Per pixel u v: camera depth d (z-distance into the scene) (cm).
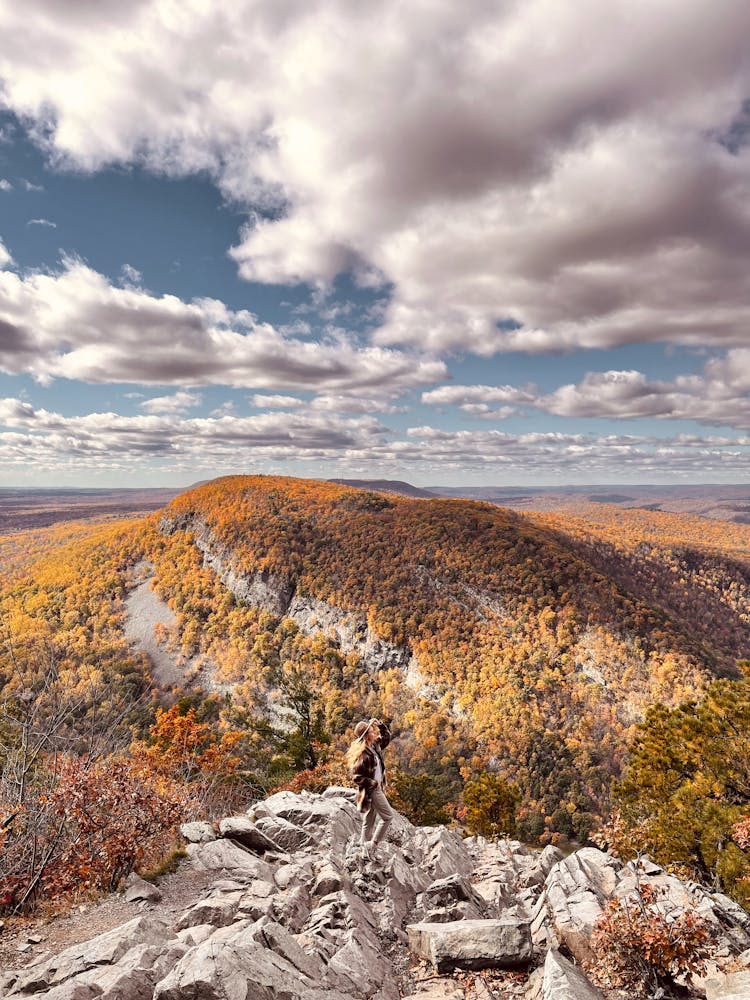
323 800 1155
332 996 450
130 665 16050
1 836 707
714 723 1473
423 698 15125
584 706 12725
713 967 552
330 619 19112
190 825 943
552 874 812
